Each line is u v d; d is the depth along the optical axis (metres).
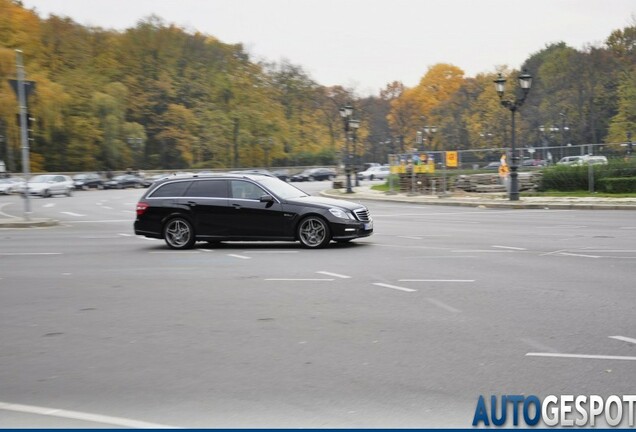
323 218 20.53
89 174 102.81
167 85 130.75
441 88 136.88
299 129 147.62
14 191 80.94
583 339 9.70
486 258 17.86
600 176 46.00
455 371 8.41
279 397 7.64
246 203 21.11
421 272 15.68
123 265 18.12
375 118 145.50
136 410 7.35
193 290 14.11
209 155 131.62
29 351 9.76
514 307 11.82
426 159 54.22
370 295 13.11
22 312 12.35
